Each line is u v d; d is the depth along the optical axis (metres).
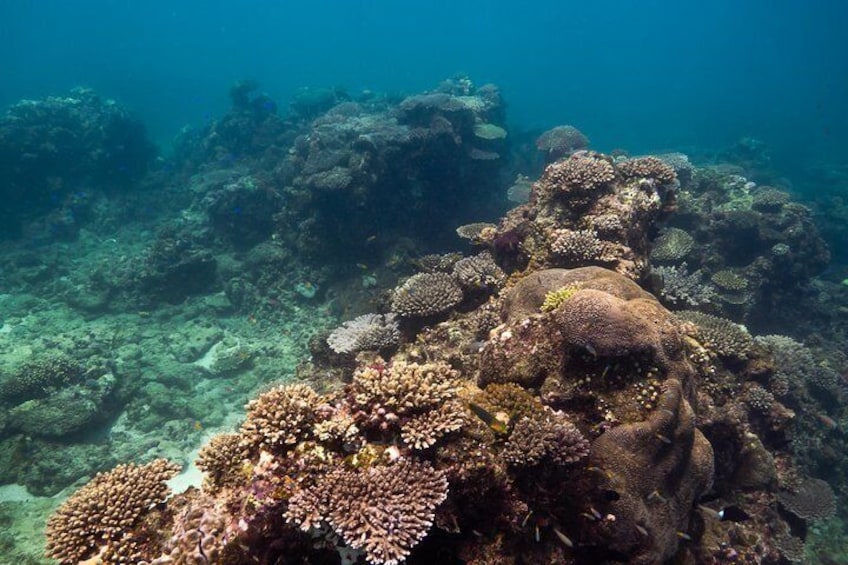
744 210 14.35
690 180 16.81
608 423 5.22
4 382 11.84
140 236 22.30
